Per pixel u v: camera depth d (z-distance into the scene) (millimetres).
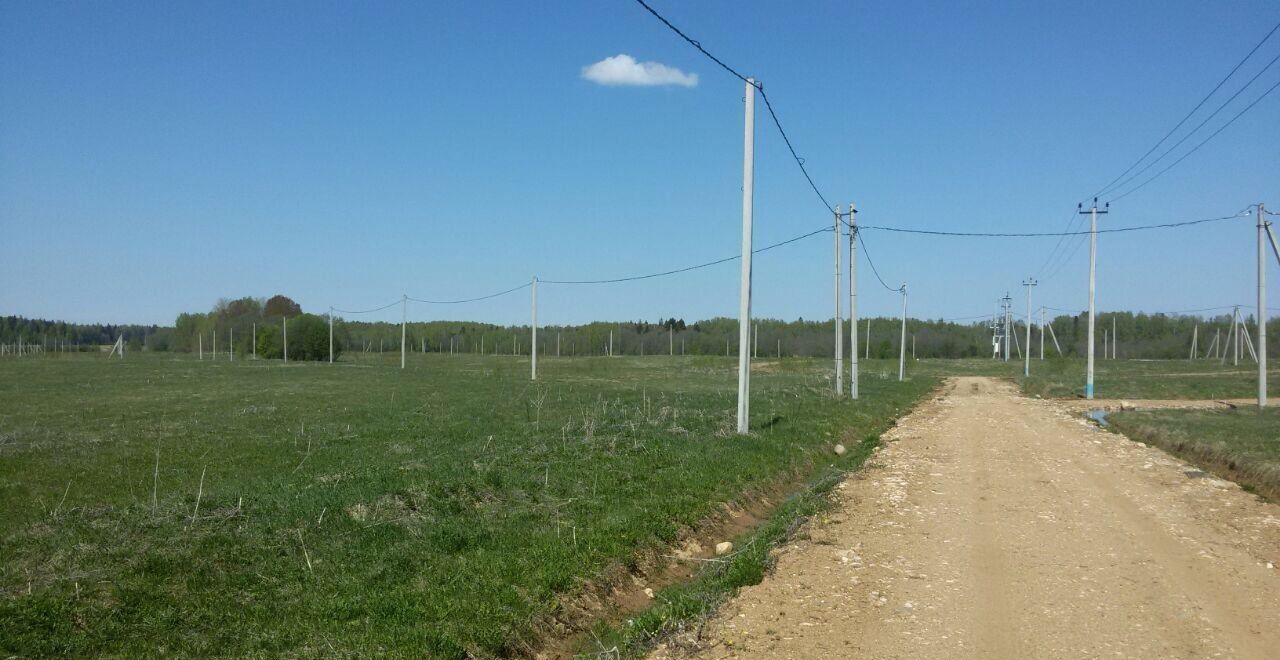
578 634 8141
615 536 10258
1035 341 139750
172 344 113375
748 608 8164
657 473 14656
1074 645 6961
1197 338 115125
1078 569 9414
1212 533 11336
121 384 42344
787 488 16391
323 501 11219
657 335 109438
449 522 10594
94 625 6848
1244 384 52250
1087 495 14320
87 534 9367
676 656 7000
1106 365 89312
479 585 8297
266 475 14391
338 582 8188
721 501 13469
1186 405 36875
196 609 7340
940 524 11977
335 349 87938
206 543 9055
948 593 8539
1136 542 10766
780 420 24109
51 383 42875
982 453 20172
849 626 7555
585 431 19516
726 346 106500
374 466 14992
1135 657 6672
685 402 30828
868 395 38594
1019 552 10250
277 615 7363
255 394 35625
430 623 7305
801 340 107750
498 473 13891
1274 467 16375
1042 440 23156
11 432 20438
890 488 15133
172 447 18156
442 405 29625
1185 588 8633
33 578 7730
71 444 18438
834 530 11656
